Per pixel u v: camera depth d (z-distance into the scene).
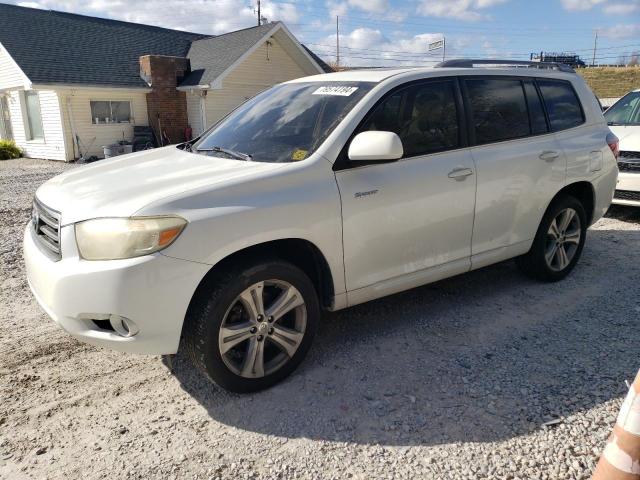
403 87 3.72
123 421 2.94
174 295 2.74
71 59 18.83
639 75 51.62
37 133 19.27
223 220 2.84
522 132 4.39
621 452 1.80
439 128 3.86
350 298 3.47
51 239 3.09
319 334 3.92
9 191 10.96
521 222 4.38
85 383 3.32
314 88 4.02
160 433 2.83
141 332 2.74
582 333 3.85
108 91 18.61
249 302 3.03
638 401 1.76
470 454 2.61
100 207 2.81
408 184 3.56
